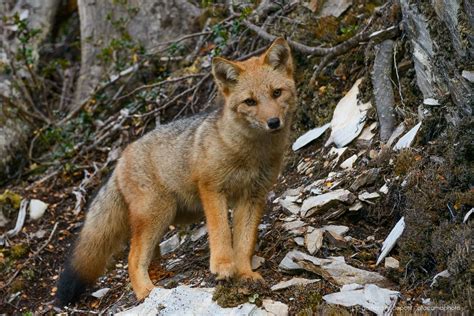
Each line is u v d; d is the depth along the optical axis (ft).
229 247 31.83
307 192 38.27
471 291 25.73
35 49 64.64
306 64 49.37
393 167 36.01
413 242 29.96
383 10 44.80
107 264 39.58
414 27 39.27
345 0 50.44
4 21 63.31
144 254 34.37
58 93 64.39
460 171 31.07
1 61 62.13
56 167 54.13
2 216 49.32
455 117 34.58
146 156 35.42
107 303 36.52
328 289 29.30
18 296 41.47
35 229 47.55
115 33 62.23
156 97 55.26
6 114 58.18
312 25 50.70
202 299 29.25
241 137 31.83
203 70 54.90
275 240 34.71
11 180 55.77
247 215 32.91
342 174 38.47
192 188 34.30
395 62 42.06
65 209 49.16
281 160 33.42
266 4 54.19
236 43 54.54
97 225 36.70
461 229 28.30
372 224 34.53
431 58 37.32
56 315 35.70
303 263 30.94
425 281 28.81
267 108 31.17
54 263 44.14
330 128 43.39
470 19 33.88
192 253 37.65
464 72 33.73
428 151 34.83
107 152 53.78
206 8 59.62
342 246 32.76
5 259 44.73
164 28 61.52
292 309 28.19
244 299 28.81
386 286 29.48
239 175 32.60
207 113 34.94
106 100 58.59
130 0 61.93
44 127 57.93
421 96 39.99
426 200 31.12
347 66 46.39
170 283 33.63
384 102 40.50
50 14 67.62
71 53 67.26
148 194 34.81
